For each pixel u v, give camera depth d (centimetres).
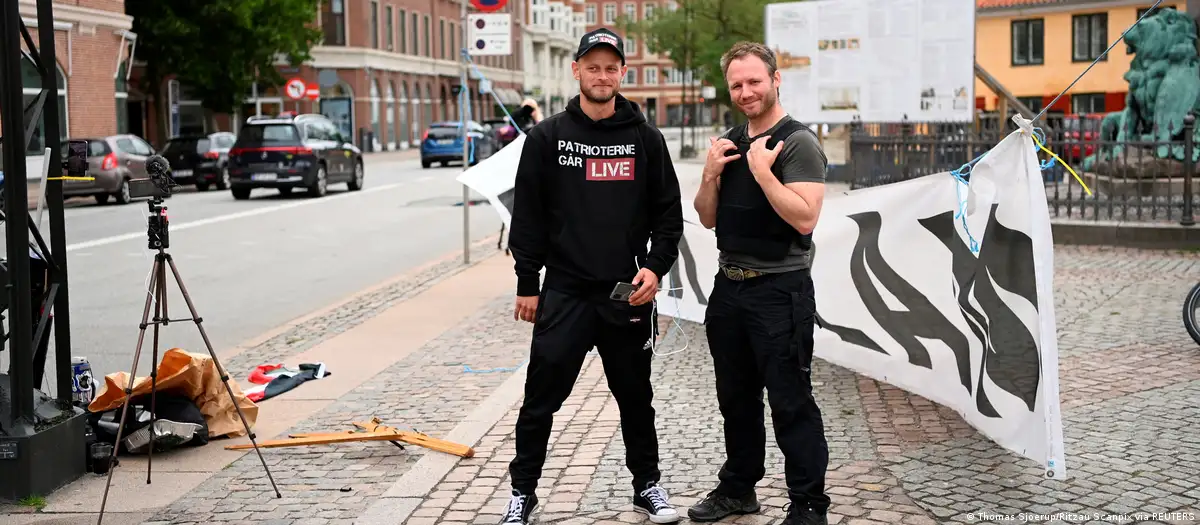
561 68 10875
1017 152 517
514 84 8931
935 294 596
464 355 846
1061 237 1409
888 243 636
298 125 2591
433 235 1783
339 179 2744
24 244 510
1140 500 473
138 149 2564
